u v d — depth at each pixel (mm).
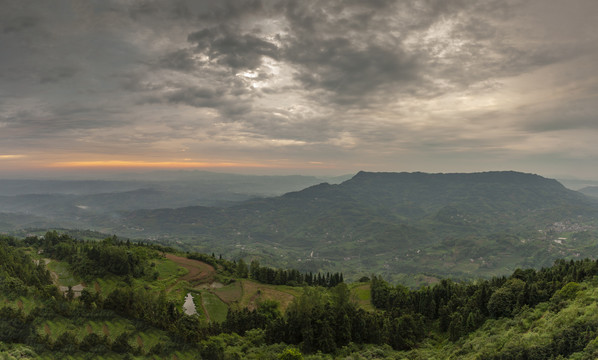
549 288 100500
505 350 71188
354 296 162375
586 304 78062
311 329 101750
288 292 170500
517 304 100875
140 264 167500
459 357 81688
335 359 93562
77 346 83938
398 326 108312
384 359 91000
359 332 108250
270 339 104562
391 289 159375
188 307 140750
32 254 175875
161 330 99250
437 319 126438
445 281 143000
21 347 77938
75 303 103562
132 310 103250
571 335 65375
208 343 93562
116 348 86750
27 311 93750
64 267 159750
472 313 105875
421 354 94062
